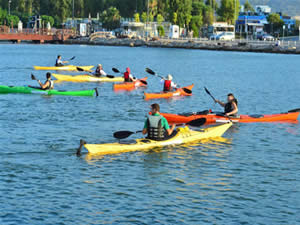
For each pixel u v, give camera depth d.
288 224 9.45
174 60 67.44
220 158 14.06
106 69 49.06
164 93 27.09
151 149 14.77
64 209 9.91
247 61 69.50
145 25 144.88
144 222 9.34
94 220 9.40
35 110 21.34
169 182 11.75
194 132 16.38
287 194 11.12
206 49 112.12
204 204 10.36
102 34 140.88
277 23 159.12
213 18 167.62
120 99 25.77
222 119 19.44
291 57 83.56
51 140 15.65
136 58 70.38
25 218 9.43
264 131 18.11
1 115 19.86
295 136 17.38
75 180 11.70
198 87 33.41
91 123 18.81
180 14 137.75
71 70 45.66
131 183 11.59
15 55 70.12
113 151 14.30
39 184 11.35
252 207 10.27
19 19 159.00
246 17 153.50
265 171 12.88
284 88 34.06
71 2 168.38
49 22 150.88
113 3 172.00
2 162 12.95
